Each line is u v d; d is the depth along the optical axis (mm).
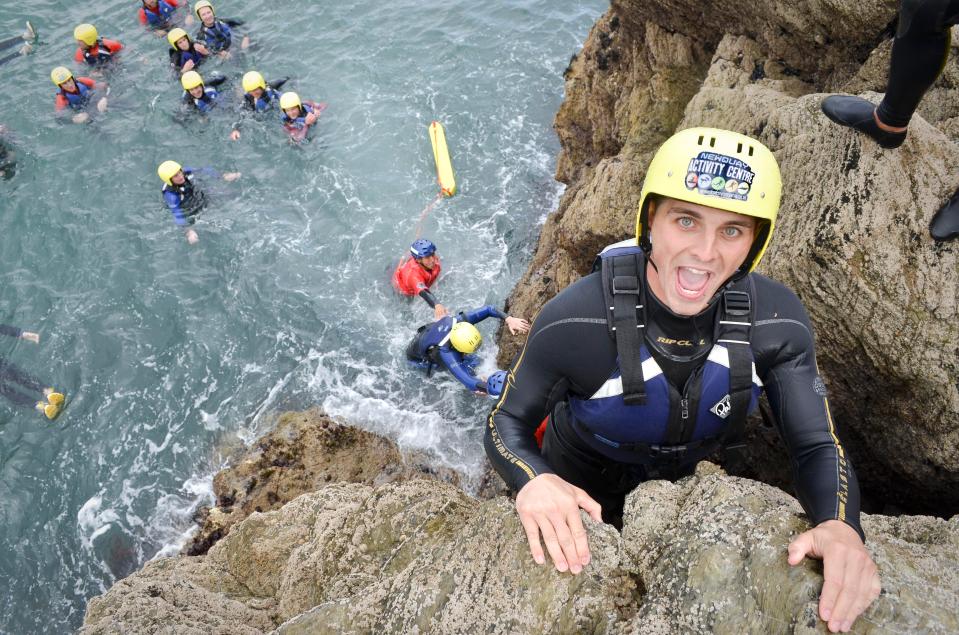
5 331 9039
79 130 11664
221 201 10383
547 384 2217
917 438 3637
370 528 3518
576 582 2074
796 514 1984
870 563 1688
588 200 5938
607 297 2070
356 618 2357
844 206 3416
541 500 1976
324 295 9148
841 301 3439
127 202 10516
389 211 10031
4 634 6656
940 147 3482
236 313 9031
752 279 2098
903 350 3383
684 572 1997
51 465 7797
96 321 9078
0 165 11148
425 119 11289
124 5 14492
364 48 12781
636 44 7918
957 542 2295
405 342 8594
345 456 7457
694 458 2410
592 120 8656
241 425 7918
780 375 2100
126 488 7520
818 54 5965
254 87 11531
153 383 8414
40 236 10148
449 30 12891
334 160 10812
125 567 6918
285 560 4121
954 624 1662
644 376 2105
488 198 10055
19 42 13633
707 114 5270
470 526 2375
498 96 11586
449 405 7879
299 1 13883
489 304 8820
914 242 3354
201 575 4266
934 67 2916
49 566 7047
